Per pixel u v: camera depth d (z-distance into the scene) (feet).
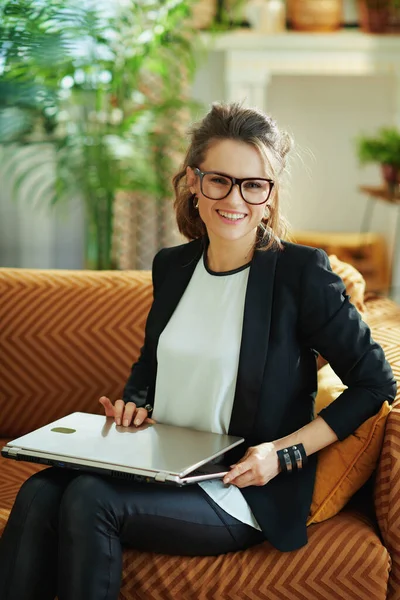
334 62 19.74
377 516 6.76
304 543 6.46
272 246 6.93
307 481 6.69
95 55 14.61
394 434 6.70
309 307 6.72
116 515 6.20
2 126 15.06
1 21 12.99
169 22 14.88
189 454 6.34
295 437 6.60
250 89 19.90
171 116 16.26
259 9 19.45
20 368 8.88
